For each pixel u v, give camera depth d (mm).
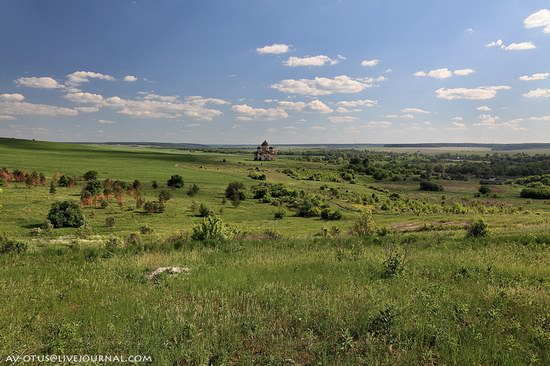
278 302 10625
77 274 15898
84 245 31922
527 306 9906
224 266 16781
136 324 9203
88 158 170750
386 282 13180
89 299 11688
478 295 10984
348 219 76688
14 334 8766
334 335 8367
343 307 9992
